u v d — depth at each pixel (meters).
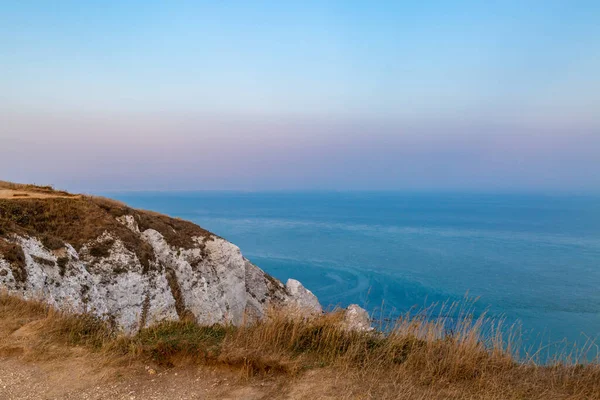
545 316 59.12
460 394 6.12
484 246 152.50
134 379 6.75
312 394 6.06
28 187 29.72
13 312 9.45
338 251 130.50
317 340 8.12
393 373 6.82
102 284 18.12
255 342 7.78
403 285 80.75
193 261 25.47
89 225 20.52
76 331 8.80
